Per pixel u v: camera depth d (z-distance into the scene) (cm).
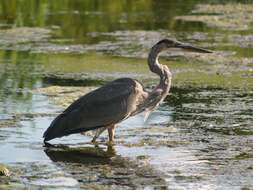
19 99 1734
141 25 2925
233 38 2630
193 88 1888
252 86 1911
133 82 1438
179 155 1320
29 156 1309
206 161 1281
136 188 1132
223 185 1146
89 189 1123
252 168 1240
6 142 1390
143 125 1533
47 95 1778
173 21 3006
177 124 1534
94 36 2700
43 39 2639
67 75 2053
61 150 1355
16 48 2473
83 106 1405
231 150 1350
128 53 2378
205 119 1572
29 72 2097
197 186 1145
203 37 2652
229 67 2159
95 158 1306
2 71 2109
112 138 1417
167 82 1485
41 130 1473
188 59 2286
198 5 3481
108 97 1412
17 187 1126
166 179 1179
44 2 3538
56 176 1191
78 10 3338
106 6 3478
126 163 1273
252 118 1577
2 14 3158
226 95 1803
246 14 3177
